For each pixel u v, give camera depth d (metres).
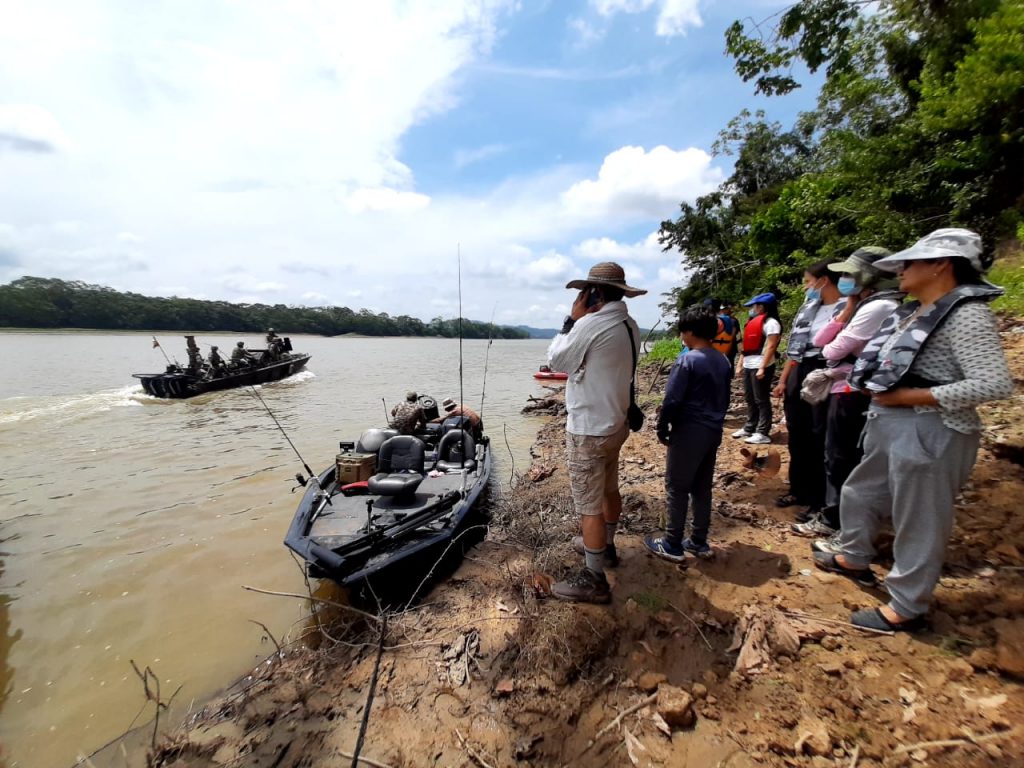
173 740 2.82
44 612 4.36
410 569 4.25
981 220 8.94
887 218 9.20
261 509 6.50
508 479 7.68
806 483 4.36
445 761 2.45
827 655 2.66
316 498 5.29
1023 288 7.83
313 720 2.83
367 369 28.53
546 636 3.07
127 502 6.79
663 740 2.38
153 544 5.55
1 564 5.19
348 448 6.71
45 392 17.36
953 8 9.38
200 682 3.48
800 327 4.24
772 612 3.01
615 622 3.16
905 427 2.50
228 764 2.58
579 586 3.36
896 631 2.71
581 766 2.34
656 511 4.95
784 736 2.29
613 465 3.57
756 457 5.50
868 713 2.31
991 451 4.36
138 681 3.52
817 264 4.16
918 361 2.45
